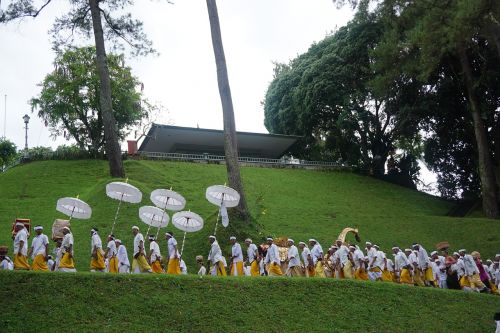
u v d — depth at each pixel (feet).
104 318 51.42
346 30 184.34
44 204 112.16
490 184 138.00
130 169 133.80
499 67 139.85
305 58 201.57
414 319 61.31
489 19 107.45
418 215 133.90
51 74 156.97
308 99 179.11
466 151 161.17
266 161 173.37
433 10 112.98
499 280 82.64
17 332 48.14
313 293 62.44
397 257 77.46
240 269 74.23
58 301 52.49
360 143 176.14
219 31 101.96
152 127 155.74
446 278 80.43
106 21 126.11
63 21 123.65
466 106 149.59
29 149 151.84
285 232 111.96
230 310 56.18
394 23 136.05
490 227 120.98
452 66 146.82
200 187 132.67
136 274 58.90
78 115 159.74
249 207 124.26
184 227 76.69
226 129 98.32
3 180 127.54
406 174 177.78
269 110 203.10
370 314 60.54
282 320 56.29
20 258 61.87
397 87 160.04
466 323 62.85
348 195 147.23
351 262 75.77
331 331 55.83
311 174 163.43
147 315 52.90
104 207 108.17
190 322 53.16
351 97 173.68
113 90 158.71
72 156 149.18
